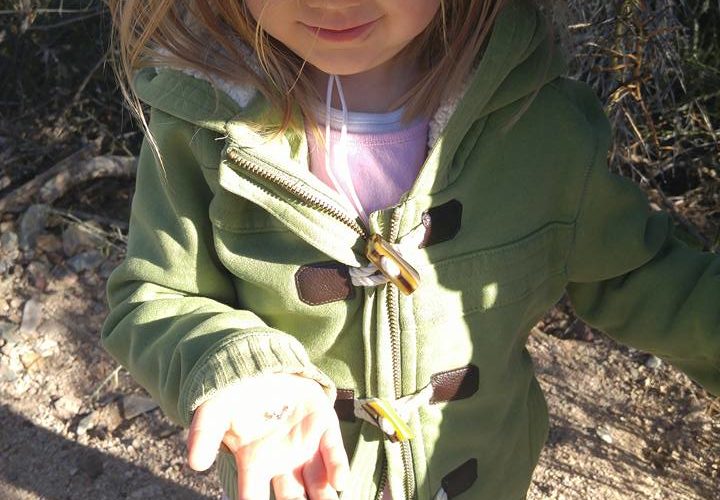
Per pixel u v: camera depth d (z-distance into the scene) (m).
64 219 1.11
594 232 0.55
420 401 0.52
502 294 0.52
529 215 0.52
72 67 1.20
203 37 0.51
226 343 0.44
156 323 0.51
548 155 0.52
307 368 0.44
